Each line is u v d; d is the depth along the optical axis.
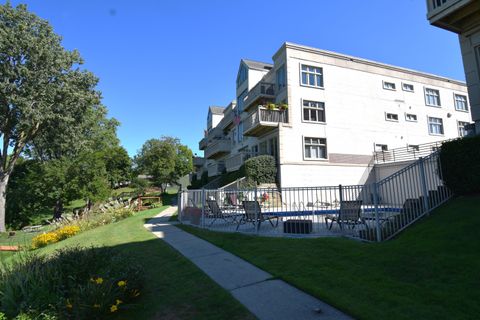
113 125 40.81
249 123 21.50
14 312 3.71
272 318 3.55
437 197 8.24
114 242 9.61
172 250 7.68
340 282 4.48
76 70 25.38
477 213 6.52
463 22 9.71
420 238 6.15
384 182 7.73
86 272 4.66
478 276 4.11
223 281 5.00
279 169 19.80
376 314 3.39
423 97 25.83
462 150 8.19
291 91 20.81
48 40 23.36
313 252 6.32
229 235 9.18
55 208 29.53
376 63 24.16
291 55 21.22
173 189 62.38
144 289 4.80
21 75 21.47
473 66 9.53
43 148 30.48
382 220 7.73
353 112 22.55
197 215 12.19
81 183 27.88
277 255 6.33
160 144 43.47
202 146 45.94
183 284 4.99
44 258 5.55
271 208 14.09
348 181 21.38
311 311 3.69
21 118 22.22
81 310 3.60
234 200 11.90
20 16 22.53
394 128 23.94
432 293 3.81
